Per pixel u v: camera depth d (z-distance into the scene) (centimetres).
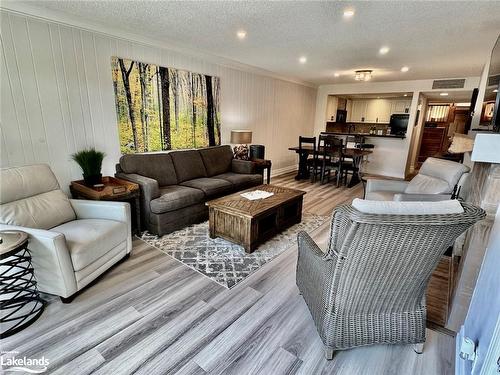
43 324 175
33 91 270
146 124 371
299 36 333
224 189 381
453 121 902
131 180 313
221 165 456
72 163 310
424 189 302
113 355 154
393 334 153
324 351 160
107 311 188
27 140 272
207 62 441
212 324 180
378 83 678
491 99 249
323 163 583
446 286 227
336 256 137
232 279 230
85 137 316
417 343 158
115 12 268
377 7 245
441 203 121
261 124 597
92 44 306
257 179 444
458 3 232
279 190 344
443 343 168
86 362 149
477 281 154
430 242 124
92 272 211
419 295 150
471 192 246
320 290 158
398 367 151
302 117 739
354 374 147
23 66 260
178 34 334
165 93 386
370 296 143
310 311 177
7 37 247
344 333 149
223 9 257
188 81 414
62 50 284
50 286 193
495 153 152
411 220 112
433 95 730
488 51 370
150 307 194
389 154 702
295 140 730
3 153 258
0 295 192
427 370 150
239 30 315
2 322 171
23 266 188
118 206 246
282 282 228
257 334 172
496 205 160
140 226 311
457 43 340
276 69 543
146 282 223
